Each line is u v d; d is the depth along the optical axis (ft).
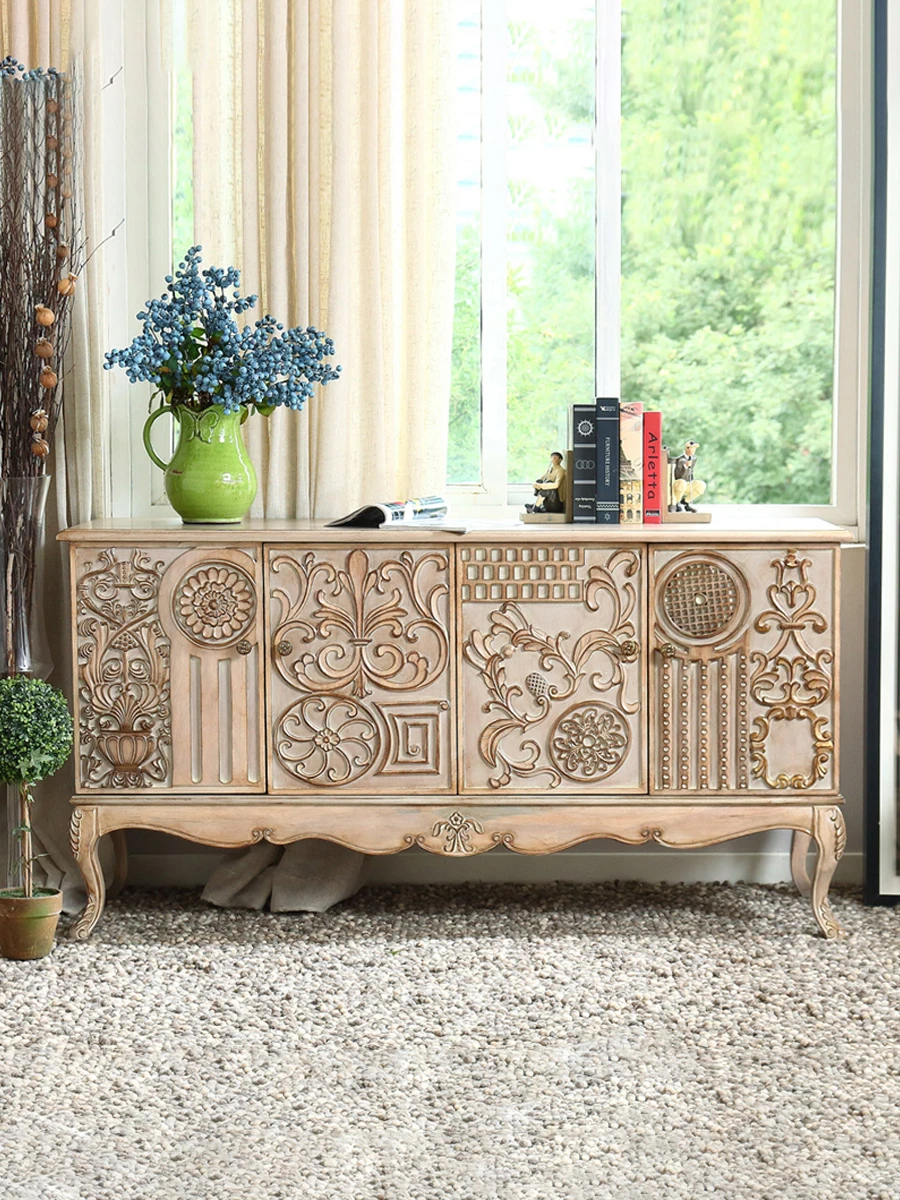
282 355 9.84
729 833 9.59
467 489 11.39
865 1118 7.18
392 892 10.99
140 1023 8.38
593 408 10.03
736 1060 7.86
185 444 9.99
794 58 11.23
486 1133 7.01
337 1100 7.38
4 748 9.16
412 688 9.50
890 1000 8.69
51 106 9.91
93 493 10.78
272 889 10.52
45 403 10.15
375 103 10.50
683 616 9.46
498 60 11.10
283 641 9.49
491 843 9.55
